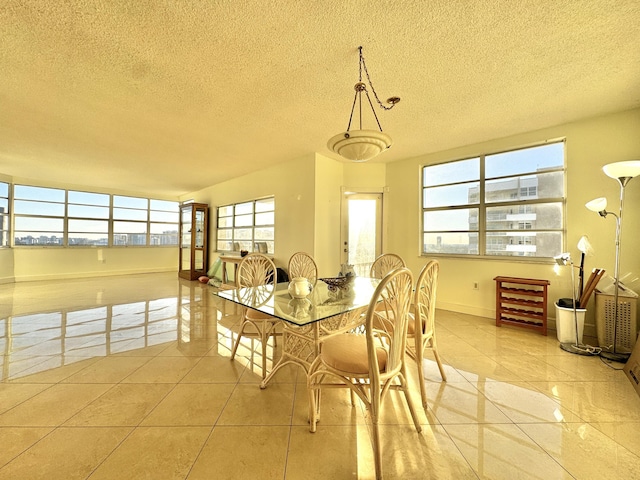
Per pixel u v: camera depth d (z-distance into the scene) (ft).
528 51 6.49
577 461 4.25
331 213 15.25
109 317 11.80
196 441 4.64
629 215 9.20
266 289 7.96
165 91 8.27
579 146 10.13
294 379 6.80
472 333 10.09
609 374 6.98
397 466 4.17
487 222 12.48
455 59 6.79
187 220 23.54
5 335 9.63
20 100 8.83
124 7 5.23
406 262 14.76
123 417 5.24
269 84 7.89
